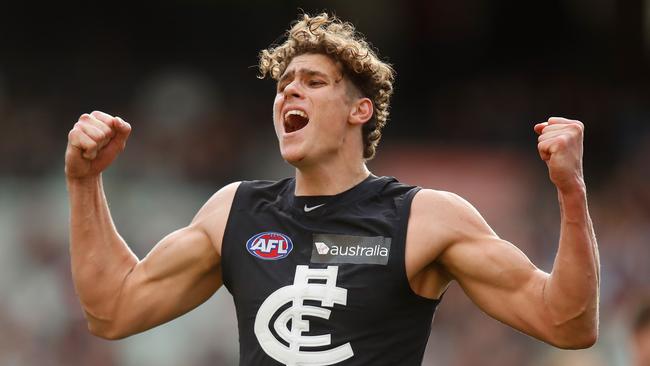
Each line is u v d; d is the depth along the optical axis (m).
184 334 39.59
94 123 12.72
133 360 39.09
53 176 47.94
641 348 17.89
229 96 55.06
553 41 59.09
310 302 11.95
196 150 51.12
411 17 58.72
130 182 46.41
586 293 11.62
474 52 59.19
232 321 40.12
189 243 12.93
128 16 56.19
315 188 12.64
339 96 12.64
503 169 51.34
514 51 59.25
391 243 12.12
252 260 12.41
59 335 39.50
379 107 13.11
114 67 54.81
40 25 55.25
